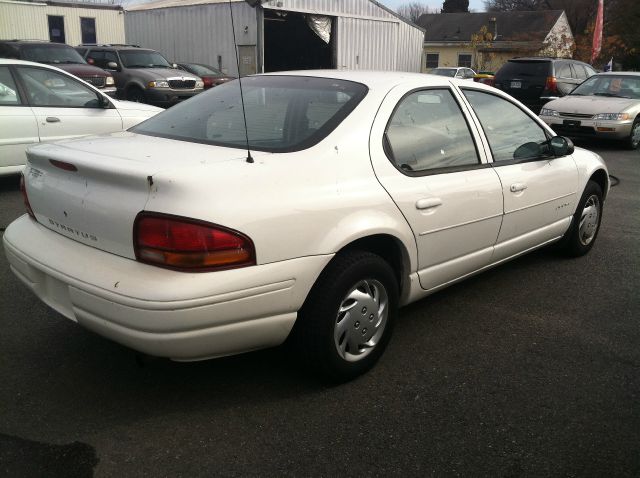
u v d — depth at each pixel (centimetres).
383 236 312
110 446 258
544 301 432
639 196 795
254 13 2039
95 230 270
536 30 4097
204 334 252
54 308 287
